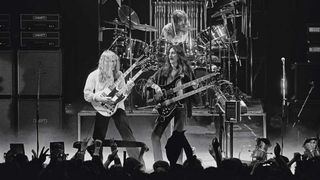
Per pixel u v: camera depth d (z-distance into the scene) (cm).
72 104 2206
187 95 1669
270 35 2331
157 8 2291
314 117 2078
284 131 2098
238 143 1914
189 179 1053
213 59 2142
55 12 2166
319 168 1090
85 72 2269
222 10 2184
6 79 2062
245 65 2325
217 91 1756
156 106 1669
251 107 2014
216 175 1059
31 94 2056
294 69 2147
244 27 2248
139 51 2095
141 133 1931
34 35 2083
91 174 1074
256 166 1161
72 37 2266
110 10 2391
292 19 2317
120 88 1708
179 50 1691
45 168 1088
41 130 2045
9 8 2158
